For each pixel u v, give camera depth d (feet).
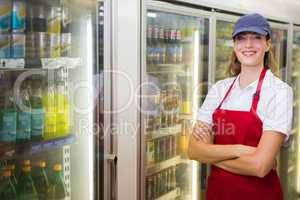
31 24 5.23
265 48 6.31
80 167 5.98
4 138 5.00
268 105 5.87
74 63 5.62
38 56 5.26
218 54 8.82
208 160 6.41
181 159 8.45
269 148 5.71
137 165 6.55
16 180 5.47
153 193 7.74
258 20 6.14
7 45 4.88
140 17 6.35
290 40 11.34
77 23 5.69
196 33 8.11
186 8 7.27
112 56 5.85
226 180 6.32
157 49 7.45
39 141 5.24
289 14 11.19
